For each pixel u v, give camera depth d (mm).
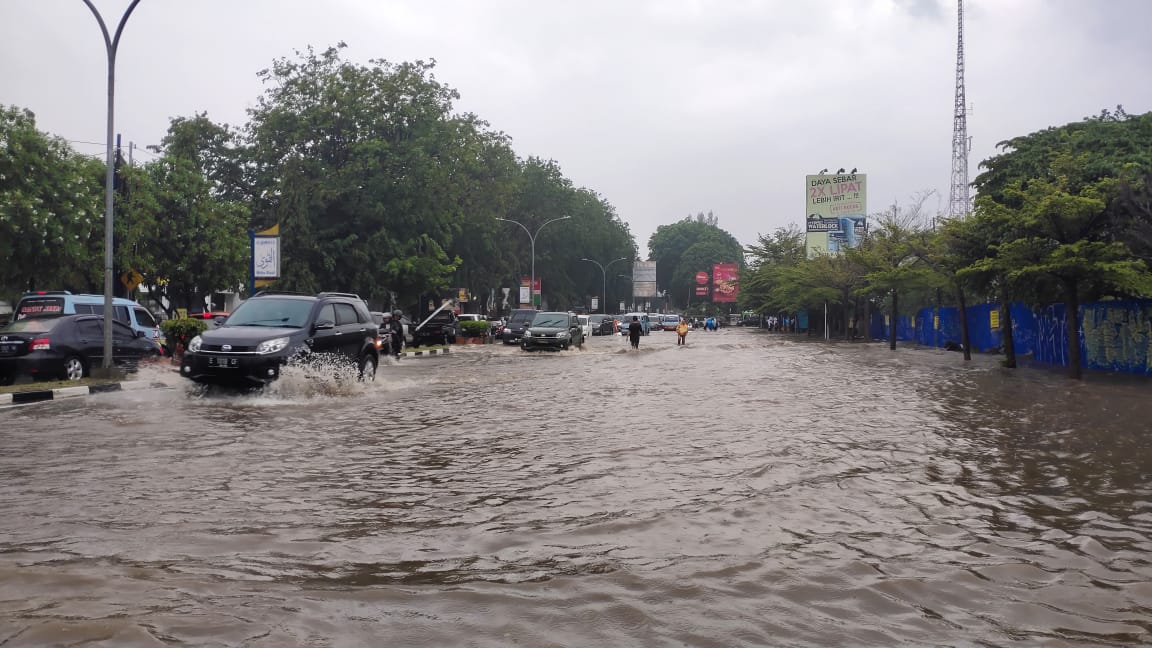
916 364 24078
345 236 40062
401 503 5742
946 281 25906
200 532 4902
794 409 11742
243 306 14531
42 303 17734
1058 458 7785
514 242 64375
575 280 81250
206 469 6980
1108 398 13883
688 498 5879
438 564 4285
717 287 102438
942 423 10320
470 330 41562
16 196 24328
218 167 41594
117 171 30234
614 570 4145
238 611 3486
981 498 6008
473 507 5621
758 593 3811
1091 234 18391
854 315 50938
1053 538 4902
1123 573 4223
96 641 3119
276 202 40125
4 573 4027
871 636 3318
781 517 5344
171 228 33969
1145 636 3355
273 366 12961
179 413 11008
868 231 53219
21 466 7066
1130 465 7418
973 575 4141
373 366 16125
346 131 39594
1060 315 23812
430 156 41125
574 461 7422
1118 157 23516
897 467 7230
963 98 65938
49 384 14750
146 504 5648
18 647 3055
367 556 4430
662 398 13320
